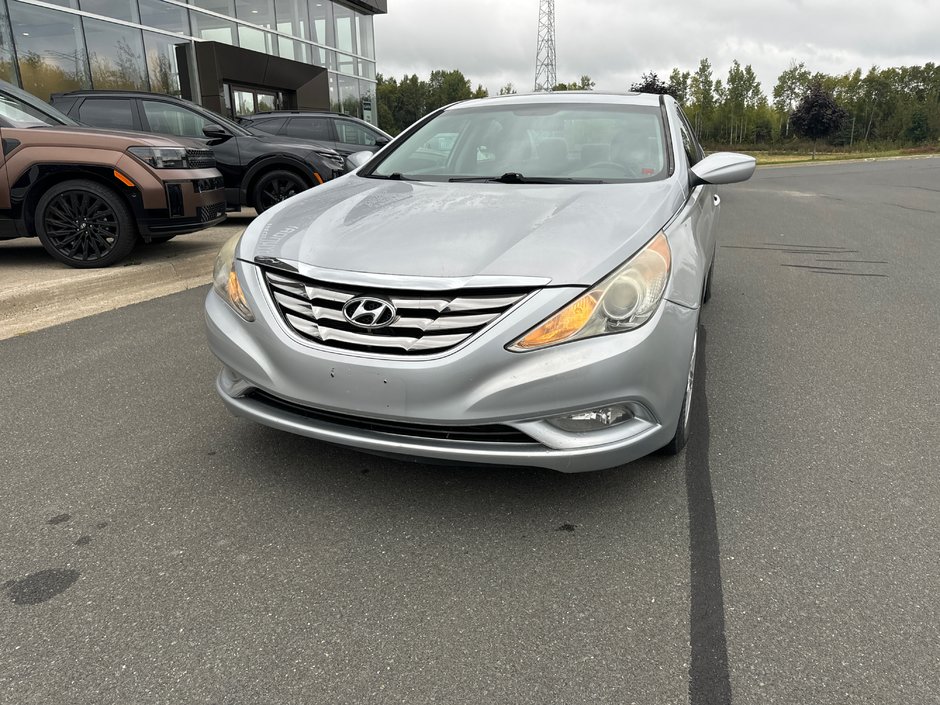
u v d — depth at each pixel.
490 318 2.11
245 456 2.77
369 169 3.66
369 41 24.00
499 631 1.85
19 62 11.55
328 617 1.90
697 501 2.48
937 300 5.45
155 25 14.51
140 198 5.76
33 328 4.47
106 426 3.04
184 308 5.00
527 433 2.13
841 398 3.44
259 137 8.97
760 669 1.72
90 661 1.73
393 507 2.43
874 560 2.15
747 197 14.35
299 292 2.29
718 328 4.68
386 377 2.11
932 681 1.68
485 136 3.66
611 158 3.36
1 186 5.64
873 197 14.17
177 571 2.08
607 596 1.99
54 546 2.19
